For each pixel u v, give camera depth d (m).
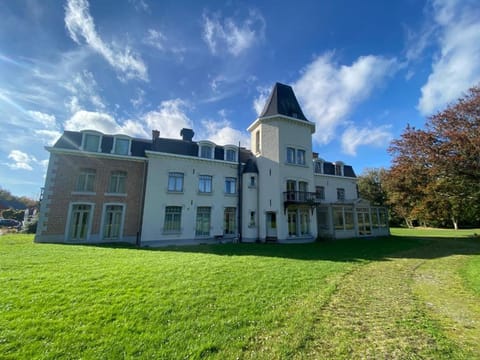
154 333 3.59
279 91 20.98
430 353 3.25
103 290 5.31
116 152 16.78
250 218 18.58
